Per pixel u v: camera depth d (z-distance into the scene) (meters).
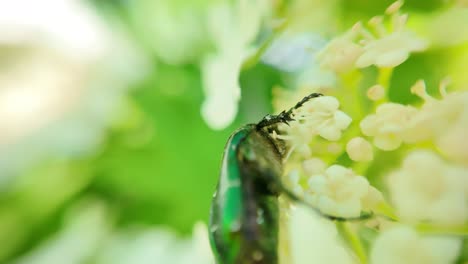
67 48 0.17
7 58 0.17
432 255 0.08
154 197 0.15
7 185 0.16
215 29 0.13
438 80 0.11
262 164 0.08
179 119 0.15
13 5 0.18
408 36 0.10
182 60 0.15
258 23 0.11
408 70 0.11
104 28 0.17
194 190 0.15
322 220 0.09
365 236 0.09
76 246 0.16
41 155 0.17
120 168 0.15
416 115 0.09
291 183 0.09
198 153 0.15
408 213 0.09
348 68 0.10
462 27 0.11
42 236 0.16
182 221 0.15
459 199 0.08
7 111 0.17
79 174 0.16
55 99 0.17
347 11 0.11
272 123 0.09
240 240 0.08
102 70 0.16
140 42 0.15
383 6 0.11
